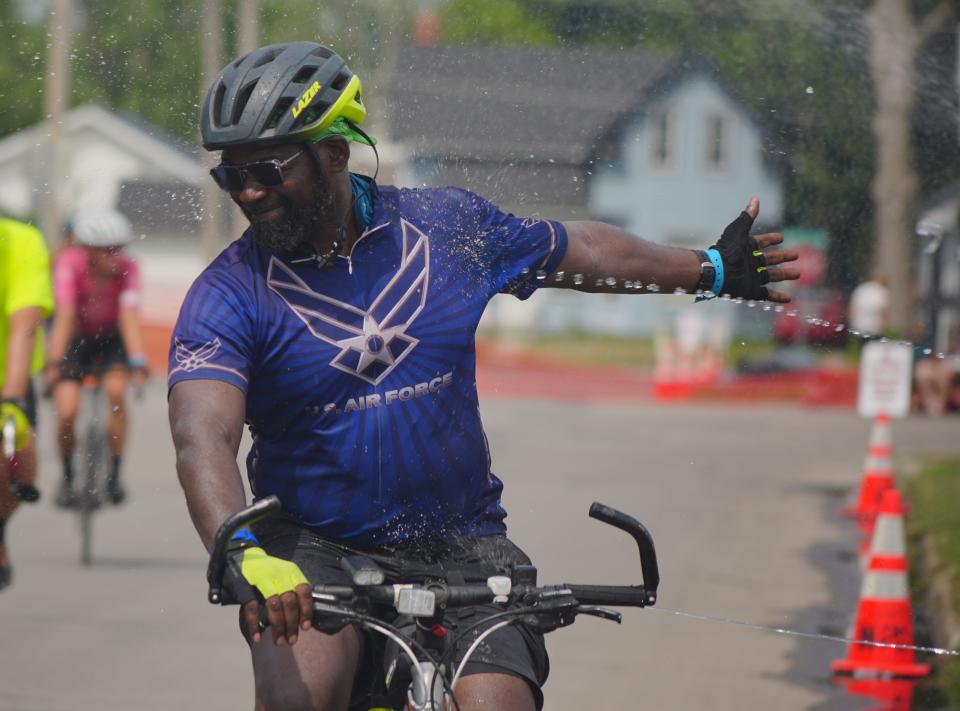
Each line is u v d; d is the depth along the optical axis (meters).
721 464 46.00
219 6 21.50
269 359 10.55
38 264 20.20
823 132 20.36
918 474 40.94
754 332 90.25
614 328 122.44
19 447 20.08
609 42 21.69
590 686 19.83
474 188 16.27
